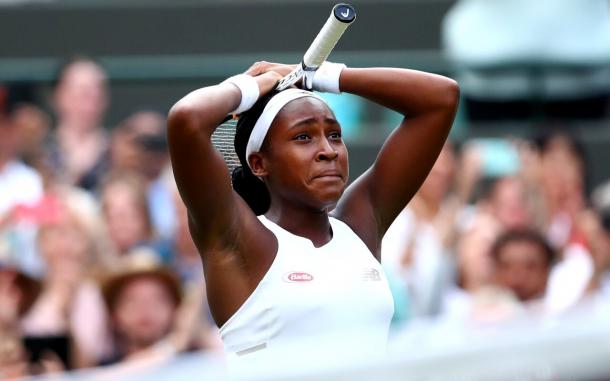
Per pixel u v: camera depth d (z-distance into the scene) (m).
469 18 29.80
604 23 29.92
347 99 29.53
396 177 12.57
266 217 12.12
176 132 11.10
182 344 20.98
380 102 12.61
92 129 26.25
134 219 23.73
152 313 20.94
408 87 12.46
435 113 12.48
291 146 11.67
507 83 29.53
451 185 27.08
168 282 21.09
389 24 31.50
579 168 27.72
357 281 11.59
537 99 29.53
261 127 11.78
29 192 24.27
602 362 5.91
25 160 25.27
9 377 20.78
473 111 29.62
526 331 6.08
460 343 6.02
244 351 11.43
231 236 11.43
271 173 11.86
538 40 29.38
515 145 28.39
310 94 11.91
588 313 6.36
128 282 21.02
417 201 25.09
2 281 21.30
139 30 31.03
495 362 5.93
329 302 11.38
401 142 12.58
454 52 29.69
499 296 23.05
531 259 22.98
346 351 6.19
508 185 26.52
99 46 31.03
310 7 31.30
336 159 11.71
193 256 23.72
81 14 31.02
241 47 31.14
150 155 25.72
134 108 28.48
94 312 21.25
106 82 28.41
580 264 25.06
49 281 22.12
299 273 11.45
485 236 25.31
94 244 23.16
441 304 24.34
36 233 23.00
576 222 26.64
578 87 29.72
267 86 11.87
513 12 29.42
